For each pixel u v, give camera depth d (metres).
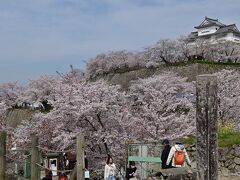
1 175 11.12
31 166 10.64
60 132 17.12
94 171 14.80
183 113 21.42
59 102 17.42
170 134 19.11
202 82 6.26
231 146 11.41
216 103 6.25
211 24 55.38
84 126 17.16
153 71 36.47
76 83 19.59
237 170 11.15
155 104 21.19
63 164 14.27
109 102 17.62
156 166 11.16
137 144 11.77
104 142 16.42
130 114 18.58
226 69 30.06
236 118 23.36
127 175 11.56
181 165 9.05
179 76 31.44
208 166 6.18
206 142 6.20
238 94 24.73
